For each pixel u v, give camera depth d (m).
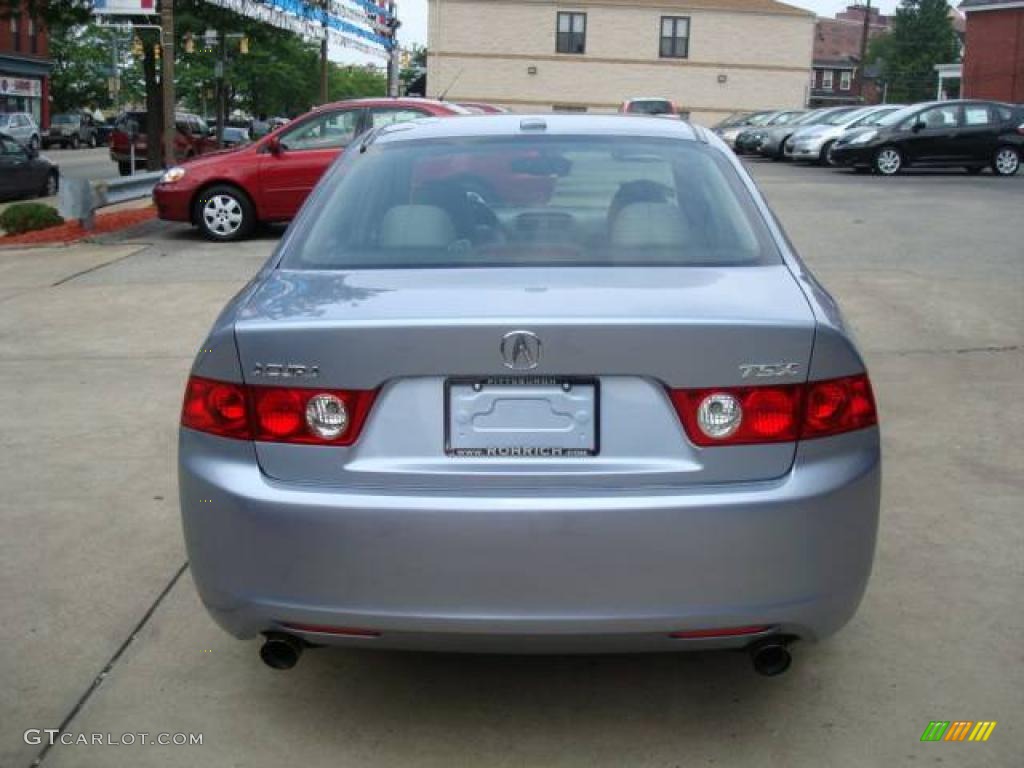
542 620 2.93
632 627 2.93
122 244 13.41
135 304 9.61
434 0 53.97
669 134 4.26
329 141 13.69
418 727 3.42
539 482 2.96
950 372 7.24
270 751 3.29
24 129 45.47
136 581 4.39
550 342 2.93
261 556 3.02
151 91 26.33
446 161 4.05
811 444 3.01
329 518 2.94
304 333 3.00
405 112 13.78
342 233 3.77
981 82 47.31
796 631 3.03
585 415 2.98
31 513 5.07
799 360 2.99
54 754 3.27
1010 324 8.47
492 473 2.96
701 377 2.96
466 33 54.25
